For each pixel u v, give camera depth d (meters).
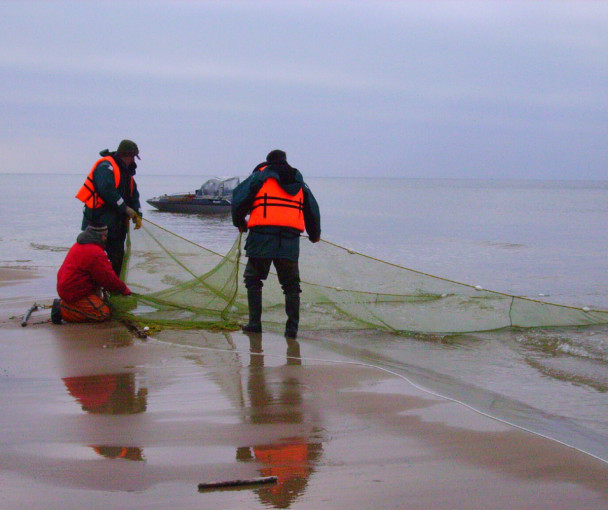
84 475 3.30
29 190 89.25
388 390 4.80
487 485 3.27
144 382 4.94
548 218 38.81
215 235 22.27
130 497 3.08
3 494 3.09
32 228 24.80
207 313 7.44
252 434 3.89
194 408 4.36
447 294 7.52
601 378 5.52
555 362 6.04
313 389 4.81
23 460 3.48
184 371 5.27
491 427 4.05
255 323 6.80
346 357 5.82
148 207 42.12
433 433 3.94
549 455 3.64
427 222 34.56
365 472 3.40
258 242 6.48
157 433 3.89
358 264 7.66
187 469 3.40
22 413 4.23
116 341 6.26
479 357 6.19
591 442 4.00
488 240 23.41
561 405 4.82
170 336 6.54
